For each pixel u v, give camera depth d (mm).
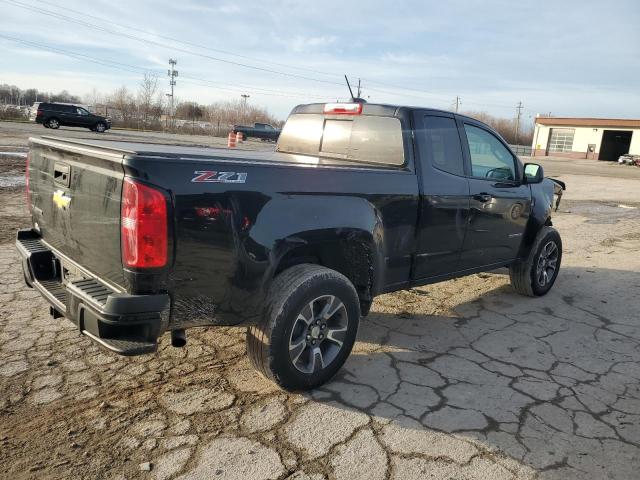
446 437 2977
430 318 4969
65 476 2475
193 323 2848
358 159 4289
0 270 5414
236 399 3254
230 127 56750
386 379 3645
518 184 5148
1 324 4125
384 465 2693
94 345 3857
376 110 4191
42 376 3383
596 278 6766
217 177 2770
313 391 3416
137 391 3279
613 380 3822
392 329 4625
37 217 3672
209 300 2844
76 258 3119
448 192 4215
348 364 3855
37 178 3602
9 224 7520
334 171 3391
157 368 3596
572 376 3857
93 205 2842
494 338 4535
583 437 3053
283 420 3051
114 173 2662
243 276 2932
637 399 3549
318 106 4719
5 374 3379
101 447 2705
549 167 37125
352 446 2836
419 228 4035
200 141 32031
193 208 2680
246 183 2893
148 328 2633
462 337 4523
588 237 9781
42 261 3424
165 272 2641
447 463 2742
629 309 5527
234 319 2990
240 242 2881
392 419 3129
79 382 3340
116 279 2736
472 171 4578
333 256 3648
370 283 3754
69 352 3732
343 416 3131
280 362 3150
